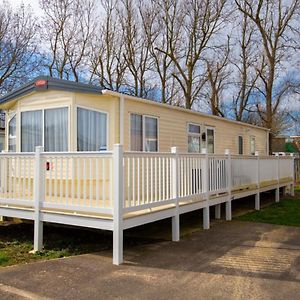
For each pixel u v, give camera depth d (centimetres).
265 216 928
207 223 768
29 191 630
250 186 995
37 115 892
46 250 601
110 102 837
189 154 700
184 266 497
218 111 2434
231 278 447
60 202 587
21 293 402
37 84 873
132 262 517
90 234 713
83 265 504
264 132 1886
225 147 1388
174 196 646
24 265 508
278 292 400
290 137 2889
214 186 806
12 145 982
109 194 544
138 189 555
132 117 888
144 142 923
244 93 2416
